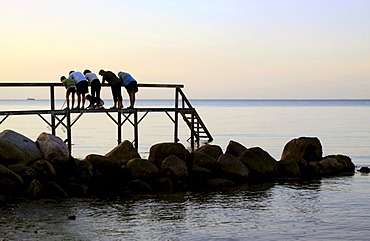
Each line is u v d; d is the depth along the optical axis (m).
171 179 18.81
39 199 16.36
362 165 26.42
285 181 20.52
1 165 16.44
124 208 15.40
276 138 42.66
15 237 12.18
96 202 16.19
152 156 20.14
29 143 18.31
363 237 12.56
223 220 14.09
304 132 48.84
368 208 15.66
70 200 16.41
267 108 151.25
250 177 20.27
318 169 22.19
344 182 20.31
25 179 16.83
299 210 15.36
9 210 14.83
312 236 12.63
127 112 26.80
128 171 18.64
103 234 12.59
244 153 20.80
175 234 12.68
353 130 51.41
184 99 31.84
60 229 12.95
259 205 16.02
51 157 18.16
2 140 17.77
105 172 18.62
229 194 17.72
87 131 50.41
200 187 18.95
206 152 21.44
